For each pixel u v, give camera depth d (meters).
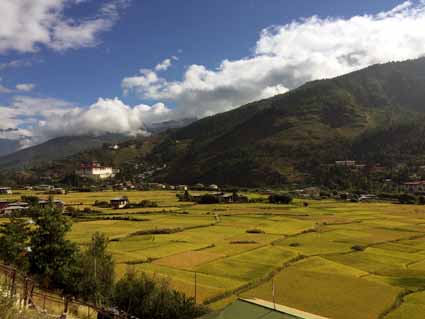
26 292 28.88
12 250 50.56
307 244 103.19
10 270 31.94
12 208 147.75
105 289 45.22
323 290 63.97
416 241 108.25
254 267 77.31
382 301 58.59
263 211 170.38
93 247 53.53
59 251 50.09
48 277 47.97
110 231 114.38
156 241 102.25
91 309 37.16
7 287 27.83
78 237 101.00
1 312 20.94
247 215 157.88
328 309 55.03
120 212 161.50
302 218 150.62
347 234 118.06
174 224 131.25
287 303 57.31
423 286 67.19
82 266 49.34
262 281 69.25
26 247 52.06
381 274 75.31
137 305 41.72
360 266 81.31
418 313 53.62
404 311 54.53
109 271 50.00
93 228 120.50
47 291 41.84
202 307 42.69
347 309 55.12
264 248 96.12
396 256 90.56
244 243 101.88
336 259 87.44
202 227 127.75
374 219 149.12
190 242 101.81
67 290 47.03
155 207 183.25
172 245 97.25
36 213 54.06
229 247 96.75
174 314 40.75
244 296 60.22
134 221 138.12
